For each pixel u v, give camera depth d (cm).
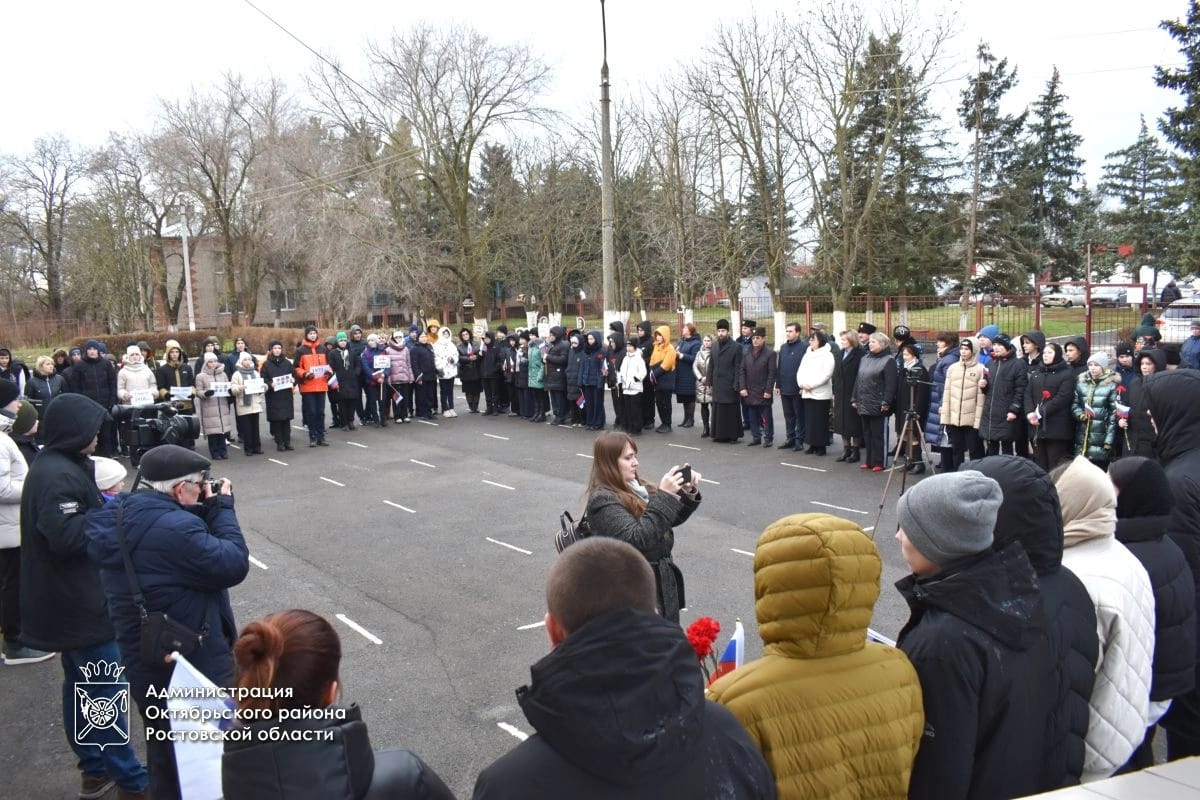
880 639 358
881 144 3028
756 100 2828
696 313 3347
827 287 3153
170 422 644
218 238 4200
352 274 3147
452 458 1416
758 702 234
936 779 246
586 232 3941
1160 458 424
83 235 4169
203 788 319
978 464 288
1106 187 4759
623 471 432
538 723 188
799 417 1356
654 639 193
